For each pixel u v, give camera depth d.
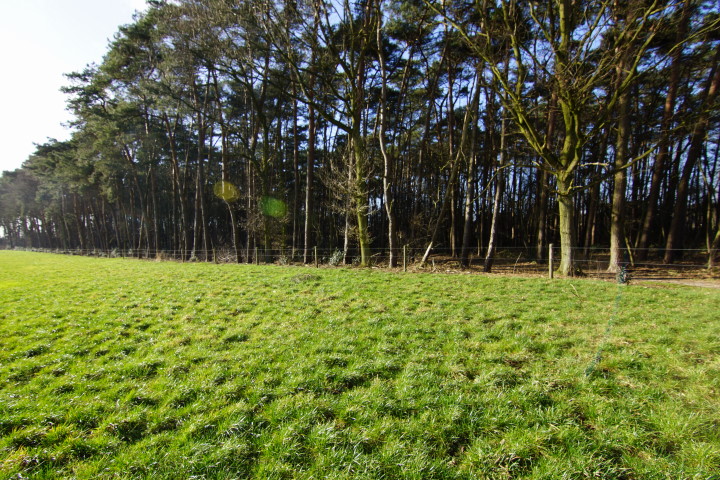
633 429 3.69
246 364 5.62
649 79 22.03
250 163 30.31
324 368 5.37
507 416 4.02
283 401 4.46
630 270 17.08
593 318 7.80
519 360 5.58
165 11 21.69
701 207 35.56
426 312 8.43
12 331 7.59
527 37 18.69
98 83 32.06
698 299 9.59
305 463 3.44
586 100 13.87
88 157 36.78
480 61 18.75
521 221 39.25
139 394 4.76
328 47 19.19
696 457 3.31
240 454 3.55
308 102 19.75
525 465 3.33
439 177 29.91
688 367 5.12
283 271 16.47
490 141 26.75
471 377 5.09
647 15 12.05
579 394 4.46
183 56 22.19
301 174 44.38
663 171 29.19
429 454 3.52
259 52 24.50
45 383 5.20
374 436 3.79
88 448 3.70
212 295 10.89
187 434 3.87
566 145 15.11
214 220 55.00
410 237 26.50
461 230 37.59
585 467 3.21
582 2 15.41
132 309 9.32
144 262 28.95
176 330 7.55
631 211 29.70
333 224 37.66
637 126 24.06
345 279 13.30
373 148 27.84
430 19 20.95
